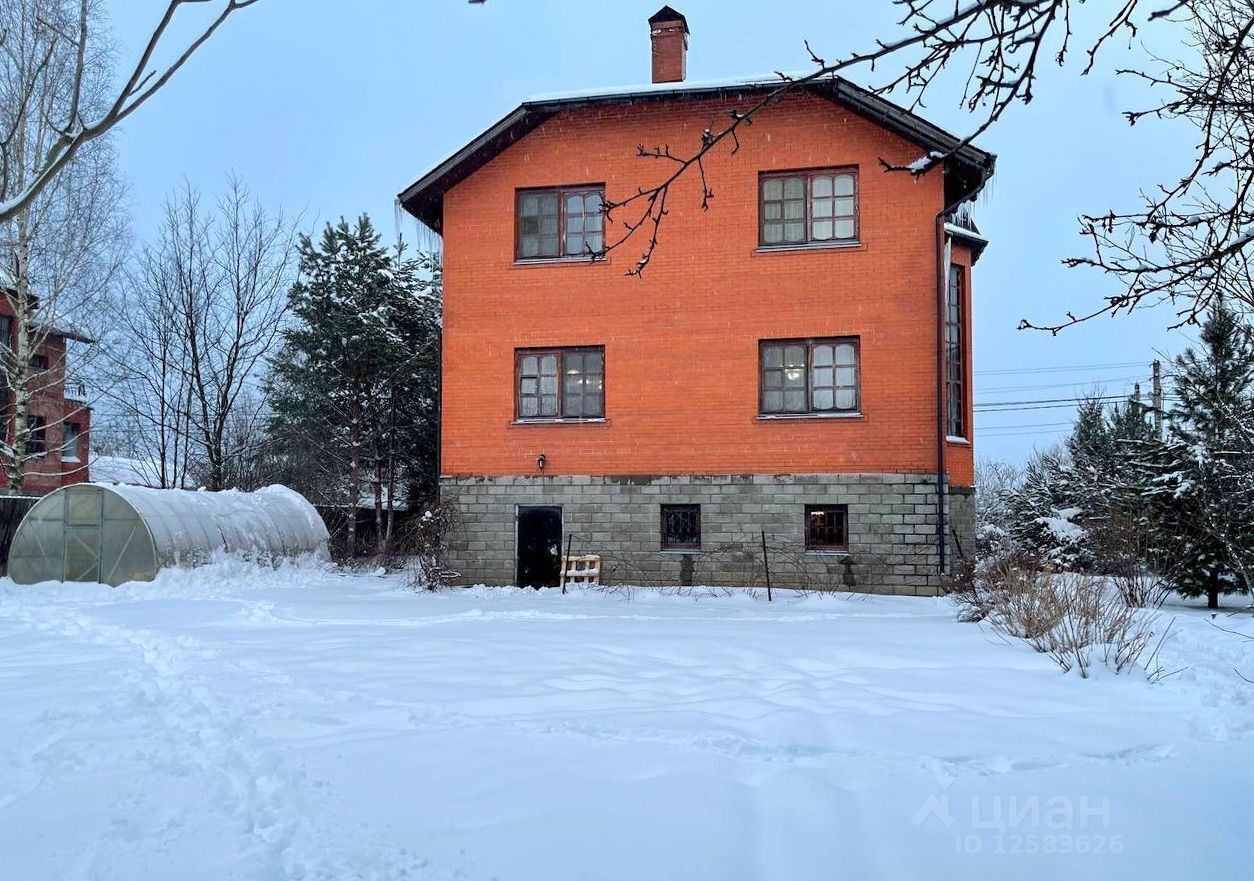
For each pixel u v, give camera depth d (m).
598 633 11.59
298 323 30.19
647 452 17.97
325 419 29.62
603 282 18.27
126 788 5.32
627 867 4.13
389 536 25.05
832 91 17.06
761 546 17.42
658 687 8.03
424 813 4.80
